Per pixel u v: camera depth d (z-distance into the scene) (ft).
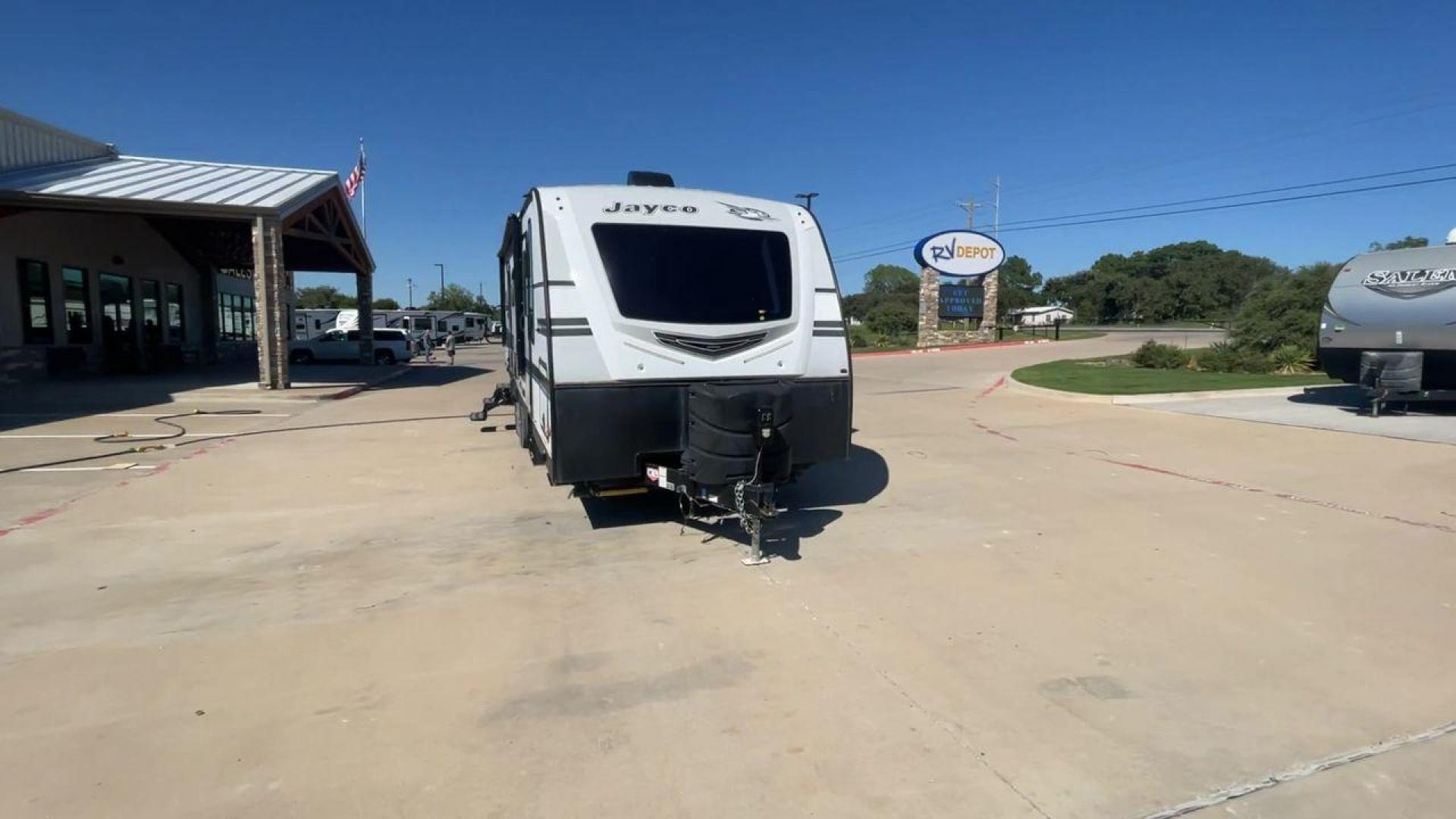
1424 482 26.66
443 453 33.81
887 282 388.16
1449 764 10.41
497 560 19.19
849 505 24.48
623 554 19.53
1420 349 39.09
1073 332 185.68
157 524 22.45
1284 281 75.10
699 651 13.96
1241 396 50.80
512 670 13.23
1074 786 10.02
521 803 9.70
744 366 20.45
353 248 86.22
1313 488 26.04
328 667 13.32
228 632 14.80
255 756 10.68
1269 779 10.14
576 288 19.69
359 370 88.43
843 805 9.64
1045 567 18.38
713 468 18.85
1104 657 13.64
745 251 21.31
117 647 14.11
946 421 43.39
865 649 13.98
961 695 12.34
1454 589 16.69
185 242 85.71
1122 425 40.50
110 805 9.60
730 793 9.89
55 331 66.80
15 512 23.73
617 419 19.62
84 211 56.29
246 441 36.88
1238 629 14.74
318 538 21.04
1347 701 12.05
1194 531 21.29
